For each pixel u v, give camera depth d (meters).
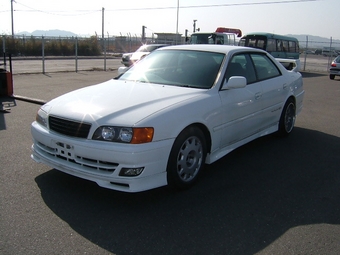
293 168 4.78
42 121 3.96
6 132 5.98
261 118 5.32
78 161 3.55
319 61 39.72
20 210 3.40
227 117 4.45
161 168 3.57
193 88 4.37
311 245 2.98
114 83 4.71
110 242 2.94
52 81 13.59
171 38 37.78
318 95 12.37
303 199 3.85
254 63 5.38
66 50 35.53
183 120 3.73
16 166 4.48
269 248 2.92
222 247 2.92
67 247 2.84
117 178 3.38
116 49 41.19
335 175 4.57
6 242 2.87
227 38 25.03
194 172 4.06
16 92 10.30
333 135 6.56
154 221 3.29
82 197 3.71
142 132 3.39
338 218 3.46
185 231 3.14
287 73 6.26
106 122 3.44
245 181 4.29
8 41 29.03
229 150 4.71
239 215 3.46
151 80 4.73
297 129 6.97
